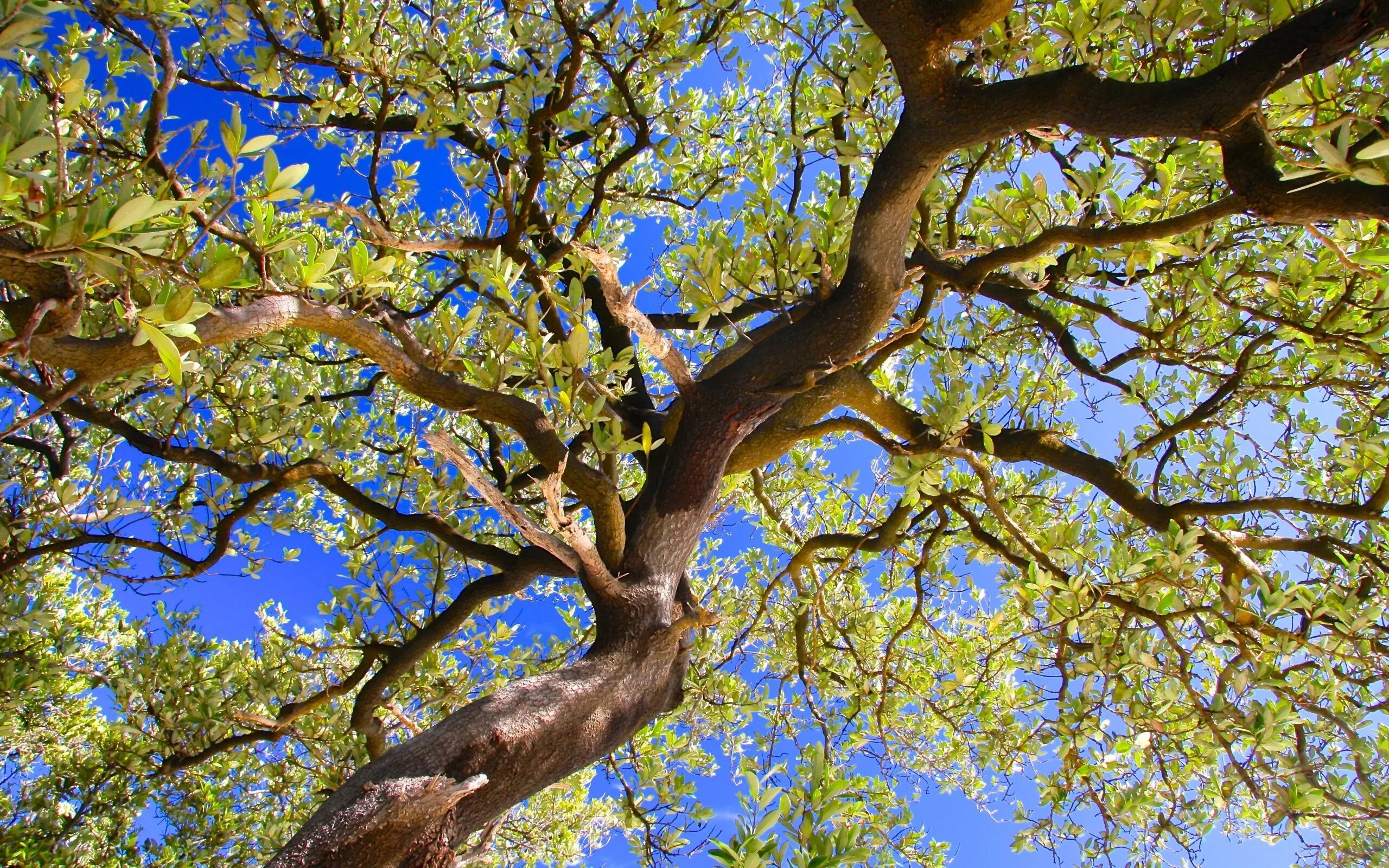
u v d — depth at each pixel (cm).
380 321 300
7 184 138
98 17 273
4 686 477
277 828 570
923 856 586
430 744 234
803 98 500
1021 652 477
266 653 508
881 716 506
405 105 572
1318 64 207
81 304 192
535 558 391
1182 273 409
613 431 291
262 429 388
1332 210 213
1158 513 389
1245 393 434
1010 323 549
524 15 444
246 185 195
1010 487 521
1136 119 233
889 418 422
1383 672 318
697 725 611
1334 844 363
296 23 420
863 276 316
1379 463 379
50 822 607
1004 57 345
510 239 429
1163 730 355
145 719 511
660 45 450
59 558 446
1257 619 332
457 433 584
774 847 171
